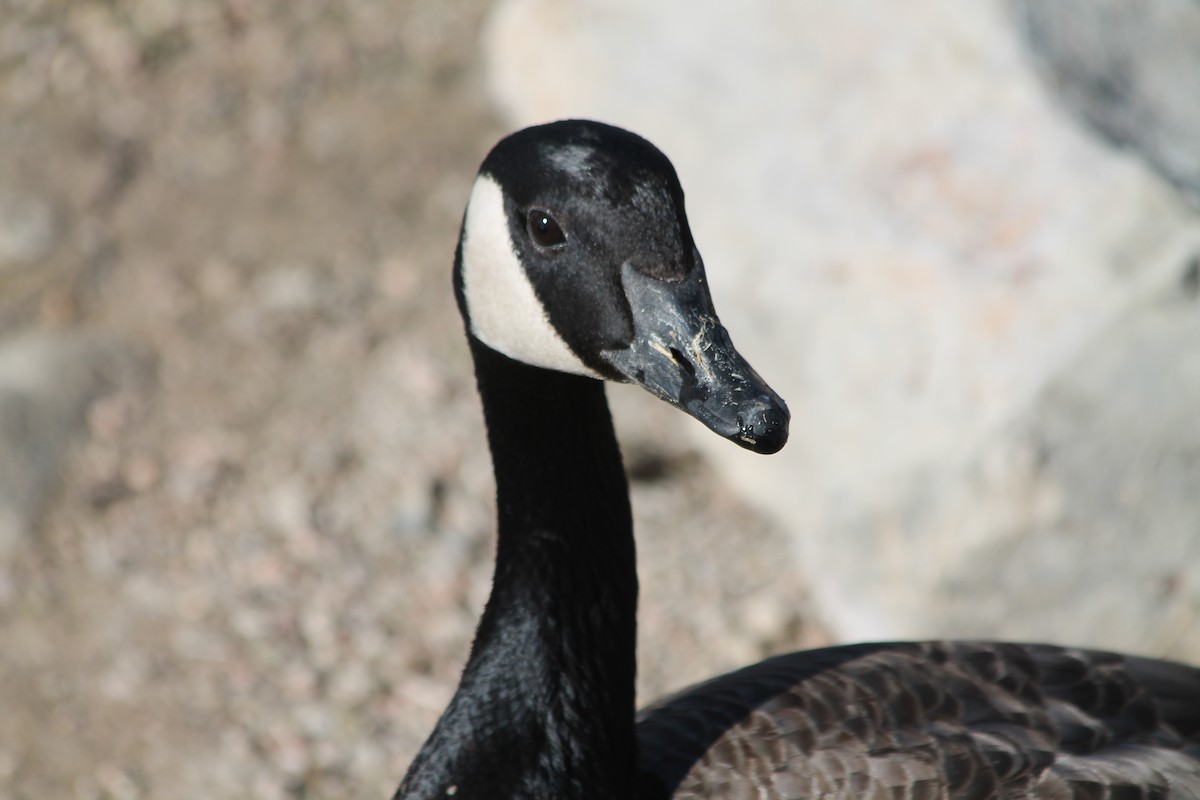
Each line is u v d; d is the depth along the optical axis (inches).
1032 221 404.5
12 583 493.0
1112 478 389.4
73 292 606.9
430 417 547.8
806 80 460.8
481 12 754.8
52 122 695.1
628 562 303.1
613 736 297.6
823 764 284.5
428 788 302.8
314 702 453.7
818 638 454.9
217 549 506.0
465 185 651.5
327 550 503.2
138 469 533.0
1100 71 433.1
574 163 254.1
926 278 414.0
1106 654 307.0
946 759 281.3
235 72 726.5
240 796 425.4
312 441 542.6
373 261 619.8
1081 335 385.4
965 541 400.8
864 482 420.2
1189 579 392.8
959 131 426.6
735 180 461.1
